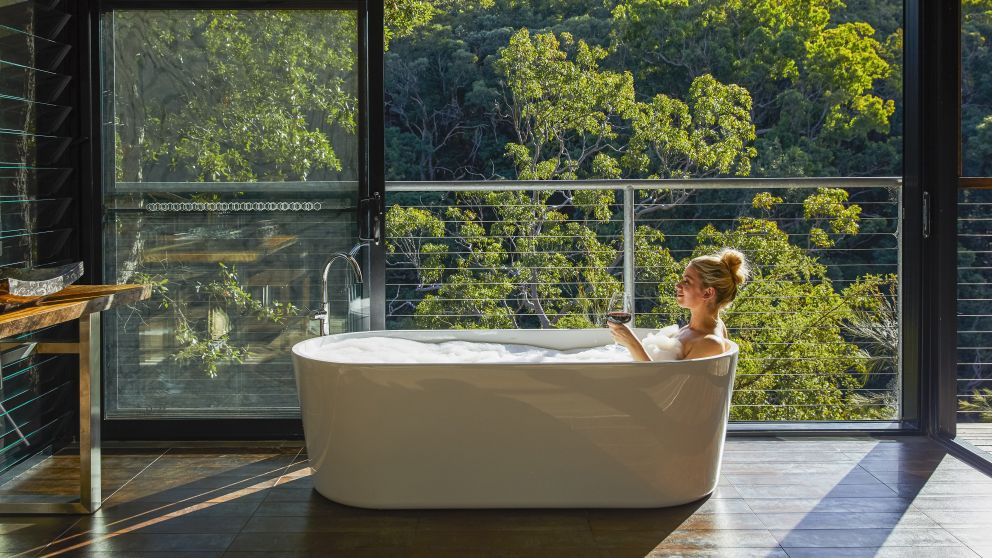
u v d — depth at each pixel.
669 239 9.91
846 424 3.54
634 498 2.65
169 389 3.61
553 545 2.39
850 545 2.37
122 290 2.76
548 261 8.89
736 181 3.83
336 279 3.58
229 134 3.55
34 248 3.22
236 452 3.36
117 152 3.54
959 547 2.35
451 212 9.09
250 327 3.60
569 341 3.33
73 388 3.55
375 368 2.60
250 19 3.52
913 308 3.50
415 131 10.41
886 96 10.52
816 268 7.64
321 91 3.53
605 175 10.25
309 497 2.81
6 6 3.06
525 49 10.29
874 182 3.71
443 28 10.42
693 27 10.57
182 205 3.56
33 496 2.79
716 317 2.91
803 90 10.55
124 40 3.52
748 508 2.66
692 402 2.63
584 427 2.61
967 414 3.47
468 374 2.59
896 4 10.50
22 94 3.16
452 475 2.64
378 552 2.35
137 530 2.52
